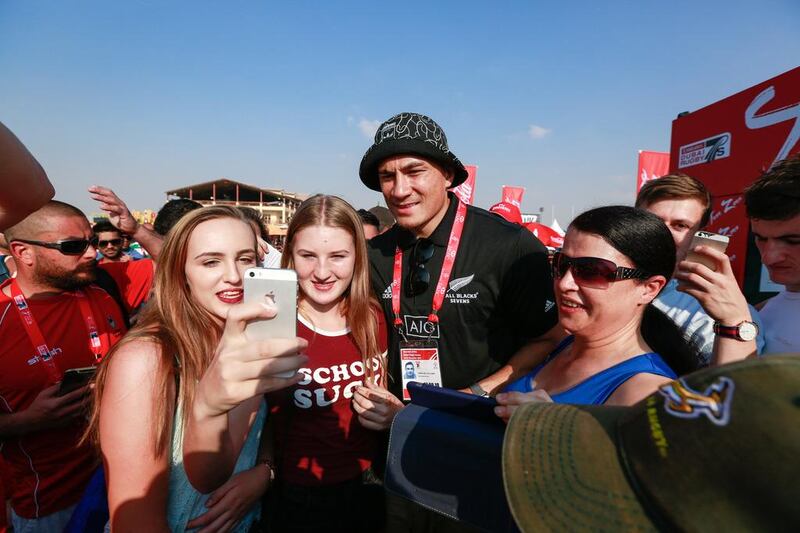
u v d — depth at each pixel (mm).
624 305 1409
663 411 645
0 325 2305
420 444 1407
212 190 39250
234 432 1606
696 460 555
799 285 1982
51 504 2316
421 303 2383
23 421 2133
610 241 1370
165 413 1359
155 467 1313
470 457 1288
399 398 2496
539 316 2256
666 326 1667
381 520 2184
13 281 2457
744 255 3648
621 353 1447
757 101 3598
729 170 3896
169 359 1406
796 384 549
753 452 513
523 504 707
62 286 2445
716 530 504
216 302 1558
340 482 2084
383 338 2455
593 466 689
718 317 1630
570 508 664
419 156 2131
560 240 7320
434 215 2295
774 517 469
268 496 2064
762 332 2100
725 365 631
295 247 2197
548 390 1620
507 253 2248
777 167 1856
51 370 2375
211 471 1252
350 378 2191
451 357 2363
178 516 1427
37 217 2322
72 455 2342
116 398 1310
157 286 1542
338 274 2150
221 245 1530
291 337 1336
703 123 4262
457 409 1413
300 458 2084
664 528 563
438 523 1898
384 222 7492
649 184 2605
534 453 758
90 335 2533
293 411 2131
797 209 1752
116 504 1266
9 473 2330
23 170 1036
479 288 2281
